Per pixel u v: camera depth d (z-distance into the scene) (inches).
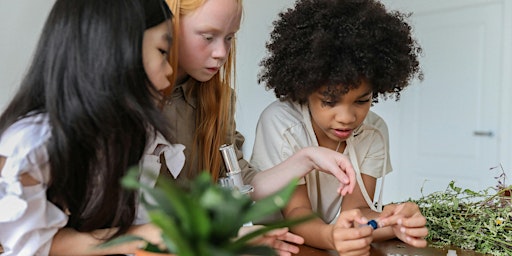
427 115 122.3
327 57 34.5
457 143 117.6
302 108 41.4
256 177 39.3
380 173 44.5
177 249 15.7
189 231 15.2
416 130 124.4
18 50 90.0
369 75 34.2
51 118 26.2
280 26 40.7
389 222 32.6
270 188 37.8
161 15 28.9
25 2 90.4
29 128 26.2
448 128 119.0
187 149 39.5
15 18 89.6
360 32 35.0
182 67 36.0
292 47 38.0
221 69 40.3
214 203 15.6
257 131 44.3
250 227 26.3
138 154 28.8
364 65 34.1
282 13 42.0
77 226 28.6
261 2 131.8
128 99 26.8
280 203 16.0
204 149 39.7
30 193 25.6
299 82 37.3
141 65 27.5
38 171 25.9
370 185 44.2
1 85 87.9
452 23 117.0
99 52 26.7
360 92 35.1
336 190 43.1
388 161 48.3
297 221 17.0
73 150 26.4
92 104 26.2
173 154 34.2
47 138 25.9
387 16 37.2
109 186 27.6
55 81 26.8
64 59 27.0
